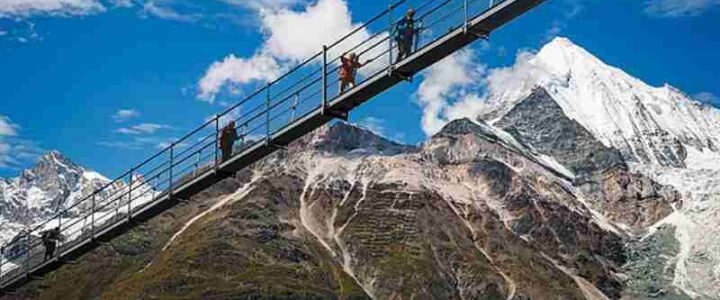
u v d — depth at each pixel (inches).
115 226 3843.5
